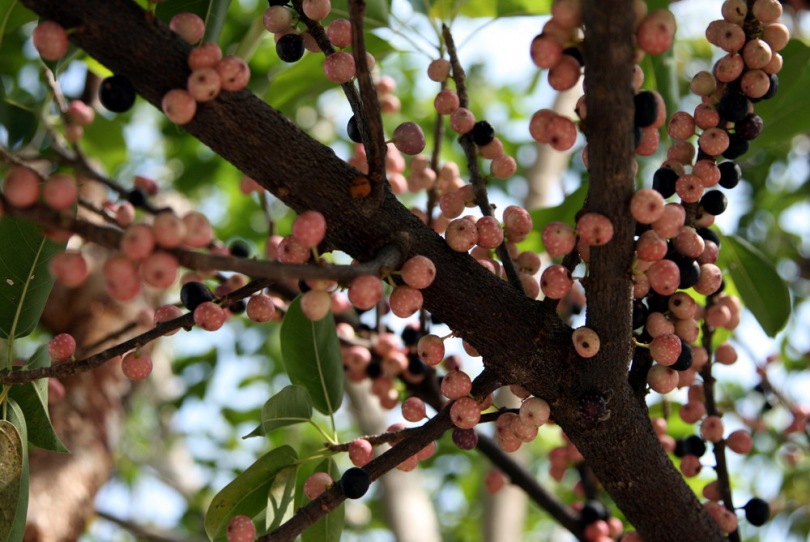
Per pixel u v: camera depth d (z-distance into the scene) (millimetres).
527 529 2041
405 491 1452
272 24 763
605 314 722
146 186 1048
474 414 738
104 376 1140
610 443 761
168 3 802
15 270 786
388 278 705
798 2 931
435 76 833
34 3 678
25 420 785
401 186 893
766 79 752
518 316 738
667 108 945
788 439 1096
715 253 762
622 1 650
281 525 744
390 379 960
